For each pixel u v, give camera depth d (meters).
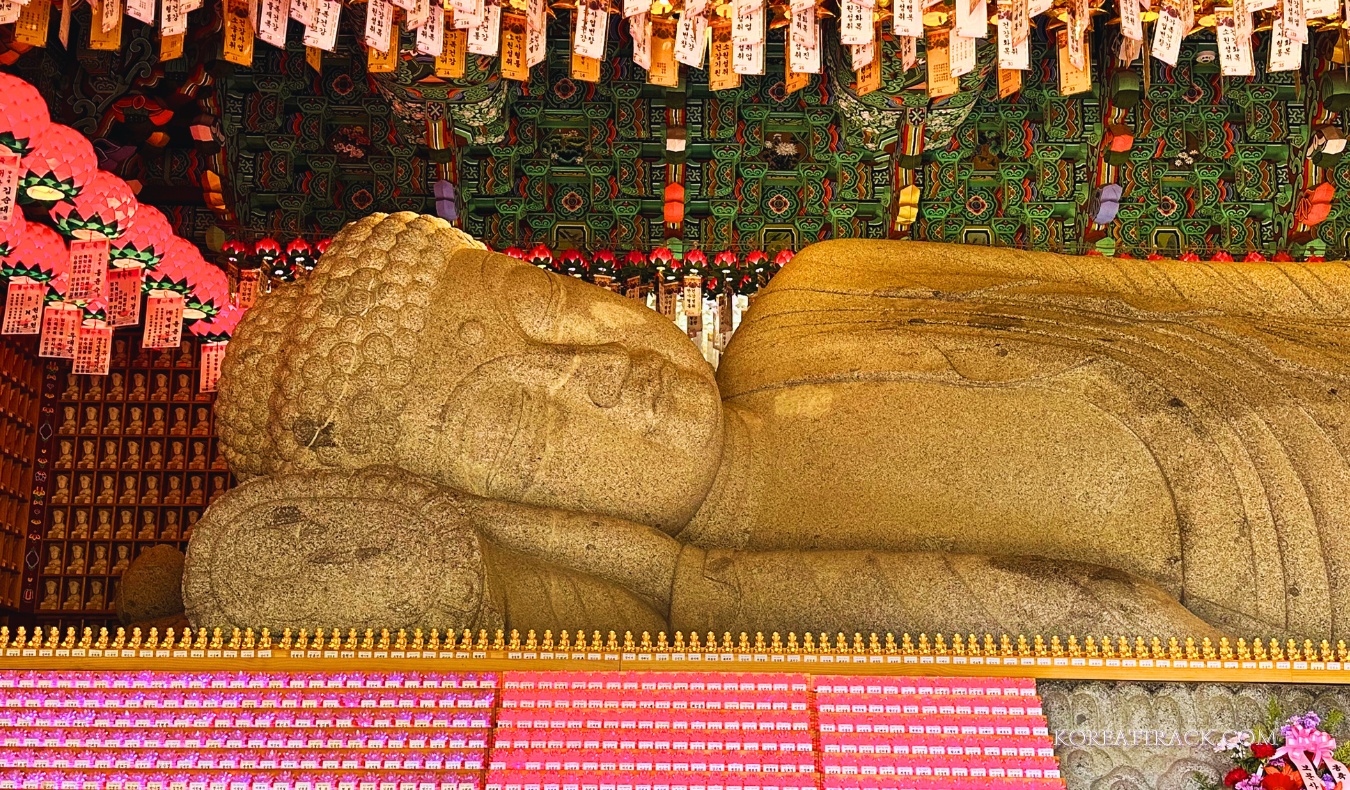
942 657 4.74
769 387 6.06
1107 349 5.86
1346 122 10.38
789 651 4.75
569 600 5.12
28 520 11.52
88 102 10.34
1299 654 4.78
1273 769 4.48
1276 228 11.55
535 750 4.50
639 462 5.49
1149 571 5.46
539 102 11.59
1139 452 5.59
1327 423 5.49
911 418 5.78
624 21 11.30
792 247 11.77
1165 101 11.64
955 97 9.58
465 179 11.43
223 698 4.57
